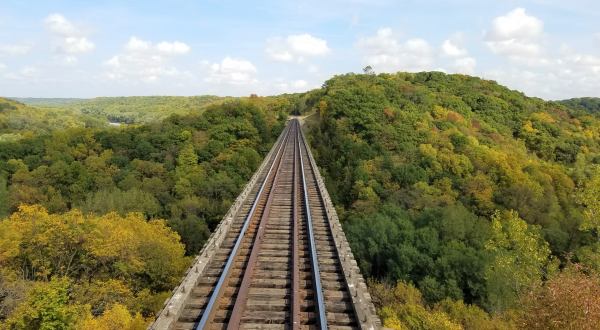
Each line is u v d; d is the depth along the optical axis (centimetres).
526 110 7906
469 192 4019
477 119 6881
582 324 897
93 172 4591
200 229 3594
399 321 2127
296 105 10175
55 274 2217
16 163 4666
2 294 1894
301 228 1391
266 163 3108
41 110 11781
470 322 2198
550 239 3294
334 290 904
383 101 6075
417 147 4878
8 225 2338
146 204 3806
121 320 1759
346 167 4516
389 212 3553
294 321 734
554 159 6238
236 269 1014
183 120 6062
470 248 2789
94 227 2477
